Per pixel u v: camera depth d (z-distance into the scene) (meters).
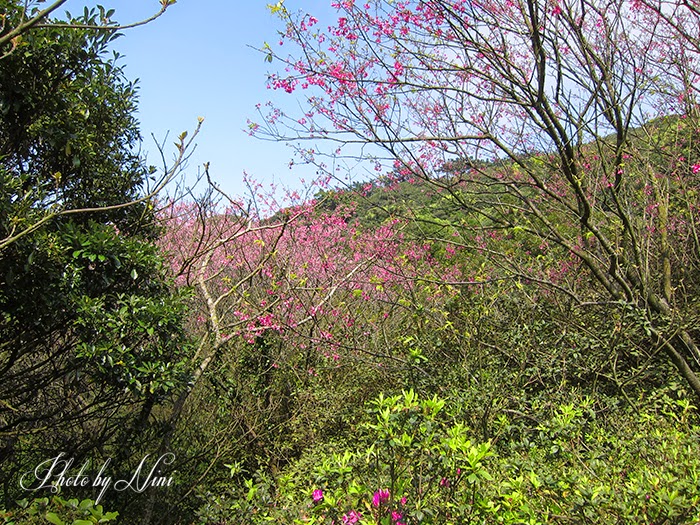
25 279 3.91
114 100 5.29
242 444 5.62
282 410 6.54
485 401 4.50
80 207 5.12
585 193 5.77
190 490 5.14
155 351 4.45
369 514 2.48
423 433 2.35
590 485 2.60
